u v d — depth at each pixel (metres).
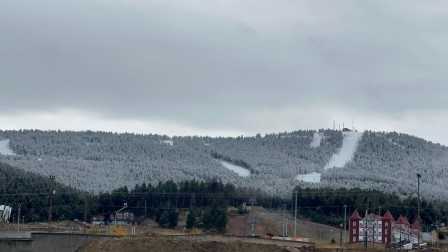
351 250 147.50
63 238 128.88
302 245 150.25
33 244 127.62
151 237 131.25
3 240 126.06
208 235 141.25
